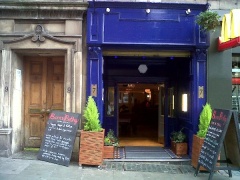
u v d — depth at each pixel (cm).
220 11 777
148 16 754
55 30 762
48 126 728
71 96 743
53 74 840
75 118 708
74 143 727
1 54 752
